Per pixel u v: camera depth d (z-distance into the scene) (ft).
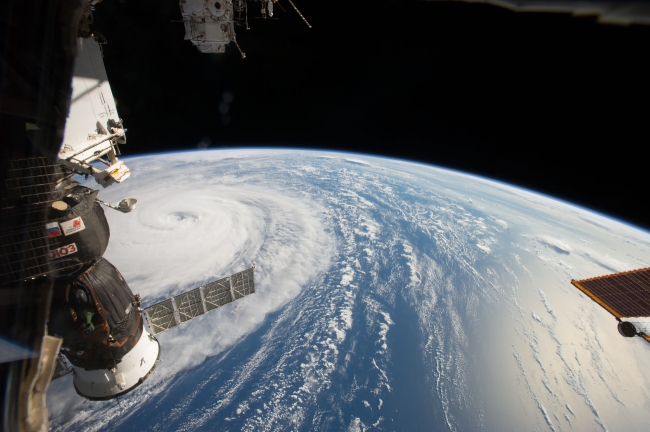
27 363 3.38
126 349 16.93
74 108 11.93
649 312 27.91
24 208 4.13
